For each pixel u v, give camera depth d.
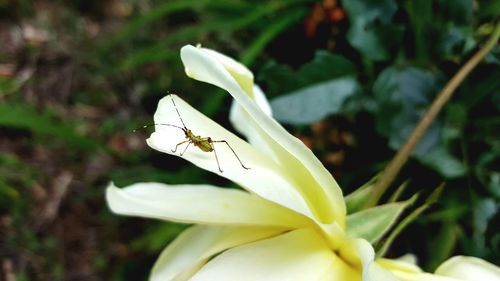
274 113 0.17
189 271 0.11
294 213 0.11
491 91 0.16
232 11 0.27
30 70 0.35
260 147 0.11
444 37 0.16
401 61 0.17
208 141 0.10
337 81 0.17
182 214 0.11
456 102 0.17
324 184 0.10
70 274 0.28
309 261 0.10
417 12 0.17
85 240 0.29
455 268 0.11
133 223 0.29
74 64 0.35
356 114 0.19
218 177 0.24
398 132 0.16
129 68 0.32
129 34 0.30
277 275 0.10
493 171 0.16
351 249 0.10
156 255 0.26
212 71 0.09
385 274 0.09
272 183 0.10
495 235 0.16
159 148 0.10
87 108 0.34
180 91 0.30
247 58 0.22
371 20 0.17
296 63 0.22
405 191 0.17
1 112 0.25
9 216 0.29
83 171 0.31
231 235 0.11
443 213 0.17
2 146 0.32
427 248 0.18
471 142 0.17
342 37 0.20
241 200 0.11
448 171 0.16
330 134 0.21
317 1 0.22
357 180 0.18
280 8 0.24
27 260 0.28
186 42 0.32
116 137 0.32
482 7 0.17
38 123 0.25
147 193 0.11
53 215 0.30
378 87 0.16
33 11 0.38
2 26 0.38
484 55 0.14
